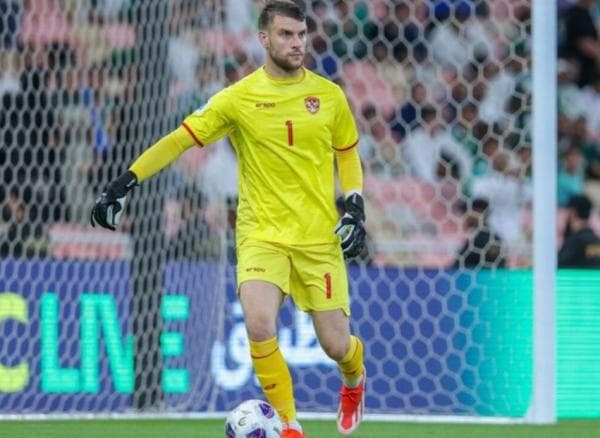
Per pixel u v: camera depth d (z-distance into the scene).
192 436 25.48
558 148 45.94
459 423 27.91
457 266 36.06
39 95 34.69
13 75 37.56
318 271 19.48
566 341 29.80
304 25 19.25
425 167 41.59
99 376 30.45
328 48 38.12
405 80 42.53
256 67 39.59
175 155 19.39
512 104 40.66
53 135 34.59
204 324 30.19
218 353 30.03
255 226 19.38
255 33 40.34
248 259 19.16
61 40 37.41
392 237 41.00
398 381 29.84
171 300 30.44
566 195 45.34
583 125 46.59
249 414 18.59
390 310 30.02
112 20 37.06
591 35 48.12
